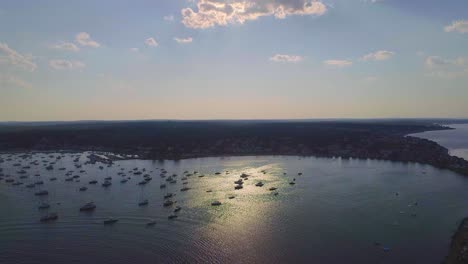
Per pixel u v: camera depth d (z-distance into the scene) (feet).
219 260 402.11
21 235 476.95
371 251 416.46
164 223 513.45
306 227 490.08
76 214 555.69
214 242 447.01
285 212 553.23
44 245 445.37
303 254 411.95
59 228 499.51
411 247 424.87
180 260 403.34
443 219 515.09
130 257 411.34
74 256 415.44
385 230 476.13
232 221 517.55
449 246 424.46
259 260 400.67
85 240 458.91
